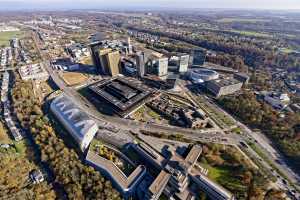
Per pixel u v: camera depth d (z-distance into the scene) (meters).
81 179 172.62
